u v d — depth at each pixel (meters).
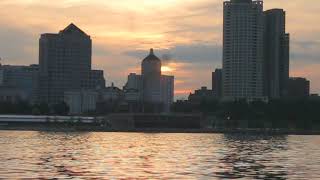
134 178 82.38
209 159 122.06
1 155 126.88
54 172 89.25
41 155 129.12
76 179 80.38
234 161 116.75
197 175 86.94
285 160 121.69
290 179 83.56
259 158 127.56
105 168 97.44
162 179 81.31
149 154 139.00
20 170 91.50
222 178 83.25
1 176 82.50
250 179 82.75
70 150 152.38
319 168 101.44
